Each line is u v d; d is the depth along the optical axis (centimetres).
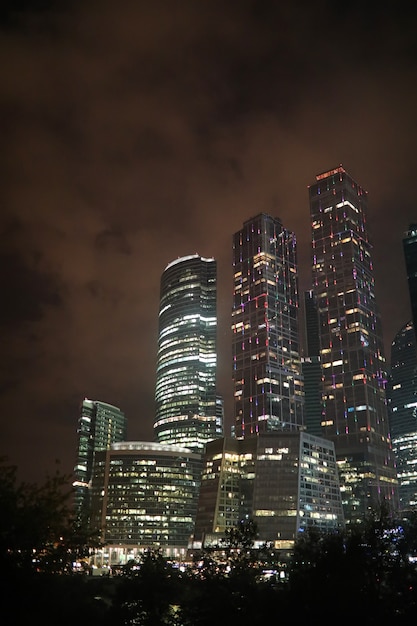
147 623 9250
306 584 5106
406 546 6594
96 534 5212
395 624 4797
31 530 3934
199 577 9962
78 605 5128
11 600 3719
